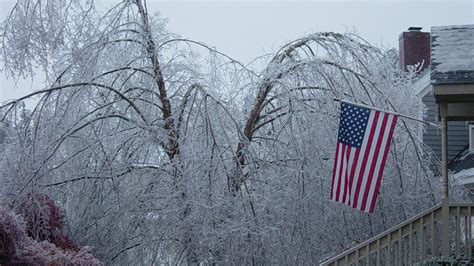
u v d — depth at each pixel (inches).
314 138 564.1
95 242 561.6
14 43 553.9
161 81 576.4
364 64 596.1
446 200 505.7
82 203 561.0
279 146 573.6
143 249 562.9
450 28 588.4
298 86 578.2
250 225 531.5
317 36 598.5
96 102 570.9
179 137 557.6
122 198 557.3
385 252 576.7
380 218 585.9
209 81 577.9
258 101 579.5
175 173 548.1
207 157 539.2
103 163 555.2
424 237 506.6
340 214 572.1
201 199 536.4
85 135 558.6
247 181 558.9
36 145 539.5
